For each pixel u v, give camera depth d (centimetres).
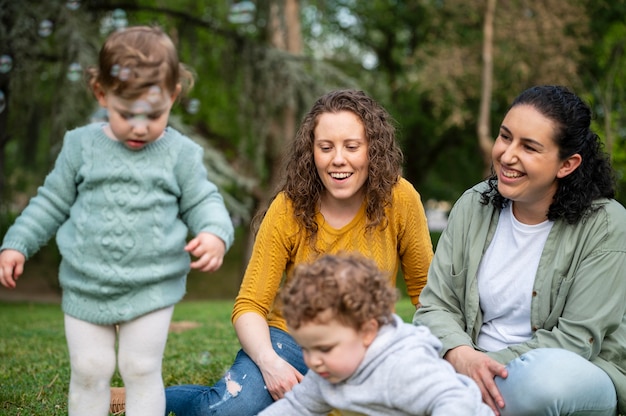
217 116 1855
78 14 1055
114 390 346
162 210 266
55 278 1762
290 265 314
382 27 2183
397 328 232
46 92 1206
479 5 1548
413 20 2117
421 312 296
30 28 1035
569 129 262
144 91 246
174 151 270
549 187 276
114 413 337
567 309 276
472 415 221
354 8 2206
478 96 1706
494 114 1961
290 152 311
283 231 305
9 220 1305
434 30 1797
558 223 279
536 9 1520
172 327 697
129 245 260
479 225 294
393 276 317
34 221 267
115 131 254
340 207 305
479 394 231
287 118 1429
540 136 261
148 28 261
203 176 278
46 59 1155
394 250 312
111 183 262
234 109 1742
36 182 1246
